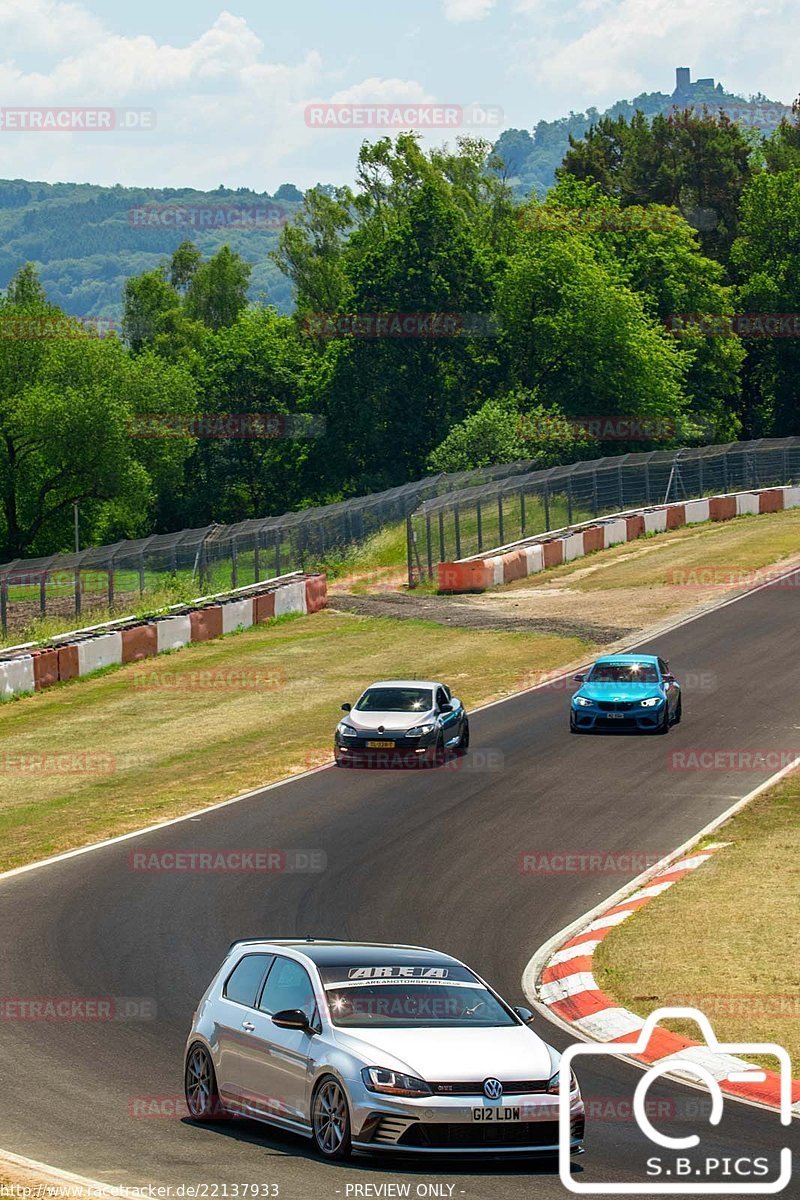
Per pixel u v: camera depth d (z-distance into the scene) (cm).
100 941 4925
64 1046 3803
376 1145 2789
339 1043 2906
